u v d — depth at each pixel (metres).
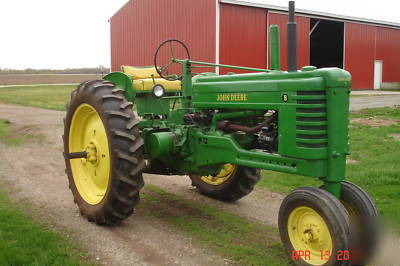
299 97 3.34
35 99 20.61
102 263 3.52
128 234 4.16
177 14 21.97
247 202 5.25
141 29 24.83
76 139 4.95
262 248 3.86
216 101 4.18
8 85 33.62
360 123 11.84
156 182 6.17
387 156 7.27
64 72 63.47
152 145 4.40
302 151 3.34
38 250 3.69
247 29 20.72
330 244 3.14
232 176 5.07
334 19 24.78
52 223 4.42
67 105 4.96
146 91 5.04
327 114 3.29
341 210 3.12
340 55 27.47
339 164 3.34
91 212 4.39
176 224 4.45
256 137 4.12
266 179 6.18
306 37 23.39
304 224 3.35
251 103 3.79
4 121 12.32
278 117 3.58
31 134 10.39
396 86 29.67
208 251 3.79
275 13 21.61
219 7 19.78
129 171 4.11
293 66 3.53
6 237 3.93
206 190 5.39
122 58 27.02
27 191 5.59
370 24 27.19
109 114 4.18
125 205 4.19
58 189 5.72
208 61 20.39
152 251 3.78
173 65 22.50
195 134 4.34
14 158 7.73
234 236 4.14
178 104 5.23
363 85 27.47
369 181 5.70
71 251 3.73
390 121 12.10
